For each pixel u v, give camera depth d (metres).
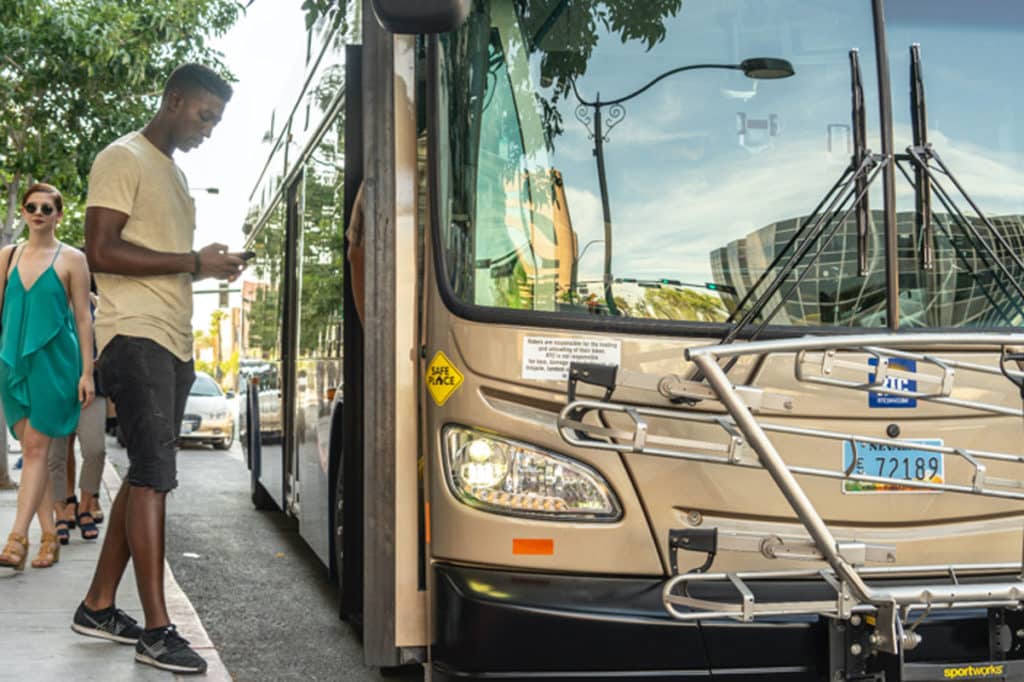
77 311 7.21
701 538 3.92
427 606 4.43
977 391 4.45
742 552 4.27
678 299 4.45
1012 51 4.78
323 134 7.26
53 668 5.24
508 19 4.54
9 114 14.92
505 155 4.48
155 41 14.75
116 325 5.29
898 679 4.03
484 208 4.44
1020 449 4.47
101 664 5.32
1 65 14.44
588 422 4.24
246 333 13.24
